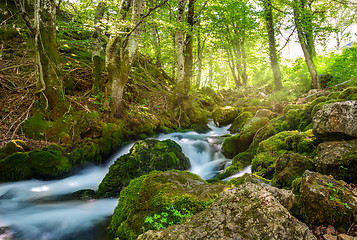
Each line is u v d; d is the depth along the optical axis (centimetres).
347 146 343
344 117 370
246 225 185
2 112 689
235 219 191
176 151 650
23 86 805
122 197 365
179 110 1207
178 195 290
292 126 688
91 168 671
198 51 1769
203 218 199
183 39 1249
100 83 921
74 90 892
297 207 281
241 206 198
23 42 1052
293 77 1300
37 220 403
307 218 269
